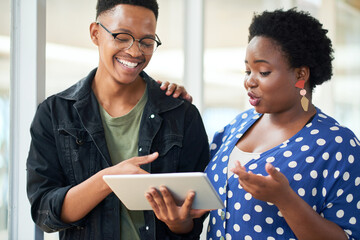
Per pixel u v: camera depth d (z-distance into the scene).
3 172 1.82
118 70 1.54
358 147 1.32
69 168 1.56
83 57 2.08
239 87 3.06
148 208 1.38
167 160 1.62
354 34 4.39
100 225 1.53
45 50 1.83
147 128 1.61
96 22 1.58
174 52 2.67
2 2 1.79
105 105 1.64
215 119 2.89
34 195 1.52
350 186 1.27
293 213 1.20
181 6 2.71
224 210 1.41
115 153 1.60
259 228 1.33
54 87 1.95
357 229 1.27
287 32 1.31
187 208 1.26
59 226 1.49
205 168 1.60
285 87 1.33
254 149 1.43
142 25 1.52
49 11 1.92
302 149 1.32
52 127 1.58
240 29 3.06
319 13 3.93
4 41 1.80
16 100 1.82
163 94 1.69
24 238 1.84
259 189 1.18
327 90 3.94
